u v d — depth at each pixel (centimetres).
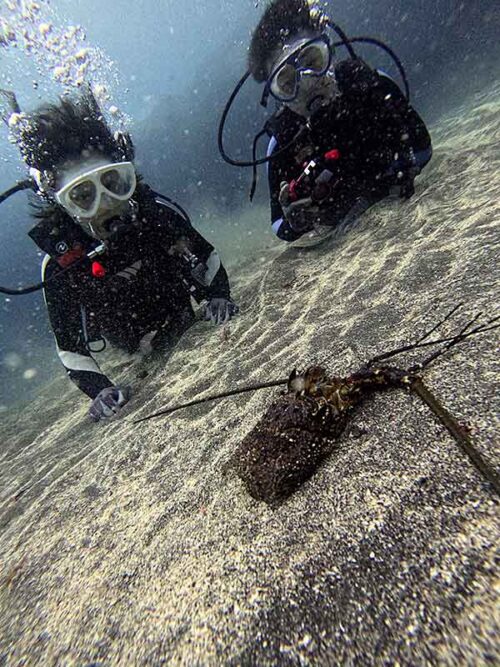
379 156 113
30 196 93
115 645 35
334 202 121
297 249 128
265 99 110
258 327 90
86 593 42
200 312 120
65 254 91
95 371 96
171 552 42
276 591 32
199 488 49
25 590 48
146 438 68
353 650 26
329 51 101
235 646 30
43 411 132
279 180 124
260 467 41
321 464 42
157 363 106
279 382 44
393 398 45
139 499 54
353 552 32
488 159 106
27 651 39
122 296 101
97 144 87
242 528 40
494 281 55
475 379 41
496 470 31
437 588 27
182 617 34
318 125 109
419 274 69
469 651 23
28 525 62
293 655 27
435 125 213
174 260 105
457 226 79
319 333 71
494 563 26
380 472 37
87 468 70
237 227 246
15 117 83
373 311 67
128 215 92
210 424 62
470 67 252
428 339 51
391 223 102
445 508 31
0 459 105
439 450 36
